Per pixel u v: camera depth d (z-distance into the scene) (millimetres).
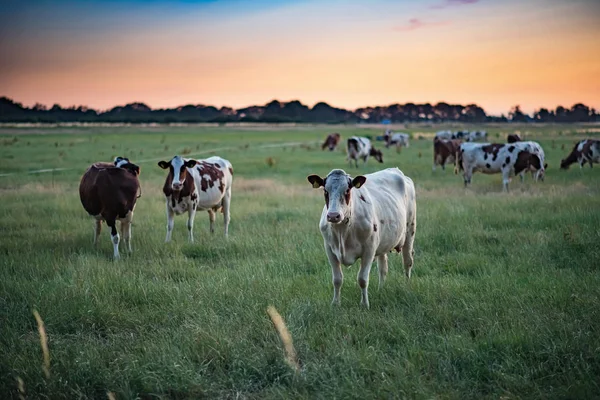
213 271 8469
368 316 6277
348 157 30891
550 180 21688
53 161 30234
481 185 20328
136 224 12641
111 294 7180
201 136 74125
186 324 6039
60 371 5070
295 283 7605
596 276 7598
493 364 5070
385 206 7332
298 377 4891
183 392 4816
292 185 20703
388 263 8977
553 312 6258
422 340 5719
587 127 127375
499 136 62594
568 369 4934
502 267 8375
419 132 92750
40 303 6781
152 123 190750
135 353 5488
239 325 6074
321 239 10562
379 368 5004
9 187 19297
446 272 8547
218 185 11945
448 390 4633
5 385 4816
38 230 11797
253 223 12742
